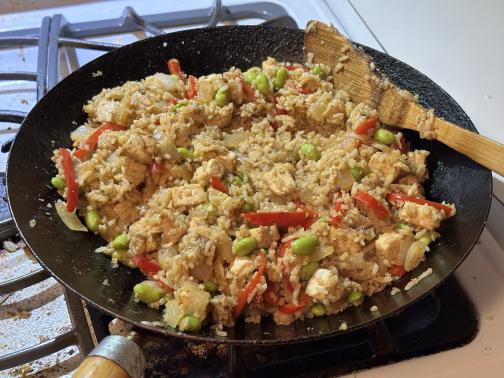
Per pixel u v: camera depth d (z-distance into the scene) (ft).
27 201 0.90
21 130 0.97
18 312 0.91
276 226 0.95
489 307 0.93
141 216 0.99
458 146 0.96
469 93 1.20
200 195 0.97
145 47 1.18
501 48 1.10
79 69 1.11
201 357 0.86
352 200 0.99
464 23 1.17
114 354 0.71
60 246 0.89
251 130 1.13
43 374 0.84
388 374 0.84
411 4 1.30
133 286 0.89
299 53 1.24
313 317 0.87
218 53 1.24
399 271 0.92
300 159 1.09
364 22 1.46
